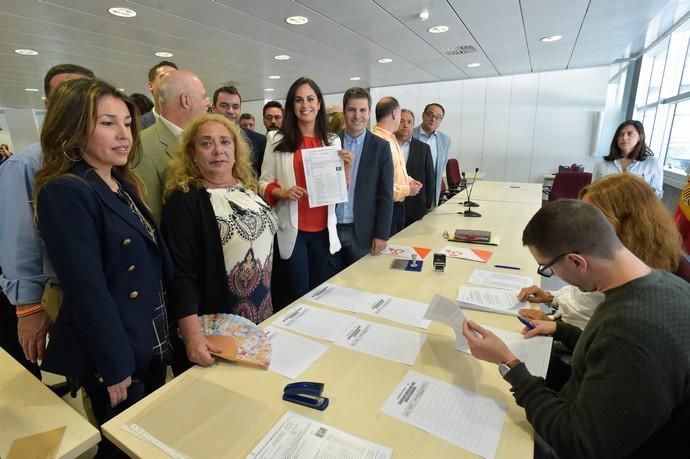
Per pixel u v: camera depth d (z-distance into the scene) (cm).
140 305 108
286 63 567
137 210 113
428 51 514
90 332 92
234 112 270
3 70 561
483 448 76
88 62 527
